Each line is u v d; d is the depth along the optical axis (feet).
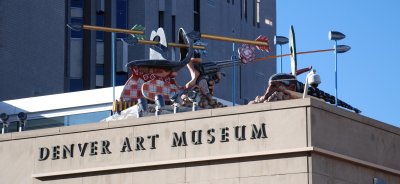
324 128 148.97
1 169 167.02
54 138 163.43
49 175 162.20
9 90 274.98
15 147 166.61
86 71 314.55
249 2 359.46
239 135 150.71
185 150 153.69
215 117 152.66
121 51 314.76
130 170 157.07
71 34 315.99
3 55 275.39
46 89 285.23
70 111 222.89
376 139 156.35
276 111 149.38
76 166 160.86
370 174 154.61
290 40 168.96
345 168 151.02
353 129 153.07
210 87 177.78
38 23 285.23
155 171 155.43
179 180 153.69
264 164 148.97
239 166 150.30
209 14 340.59
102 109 220.23
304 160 146.92
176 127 154.92
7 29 277.44
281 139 148.36
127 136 157.99
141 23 319.06
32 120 225.15
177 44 178.81
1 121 190.19
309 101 147.74
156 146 155.84
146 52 315.17
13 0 279.90
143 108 167.02
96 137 160.25
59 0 292.20
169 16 327.26
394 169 157.79
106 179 158.61
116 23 319.68
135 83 175.94
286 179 147.43
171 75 176.86
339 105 172.76
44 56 285.84
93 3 318.24
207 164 152.25
